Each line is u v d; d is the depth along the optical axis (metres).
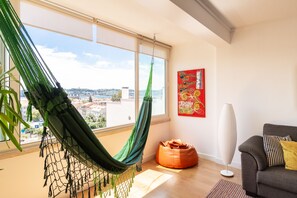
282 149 2.14
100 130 2.62
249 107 2.88
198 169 2.97
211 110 3.37
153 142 3.56
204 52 3.43
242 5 2.19
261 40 2.75
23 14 1.80
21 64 0.91
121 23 2.64
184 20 2.04
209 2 2.11
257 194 2.08
